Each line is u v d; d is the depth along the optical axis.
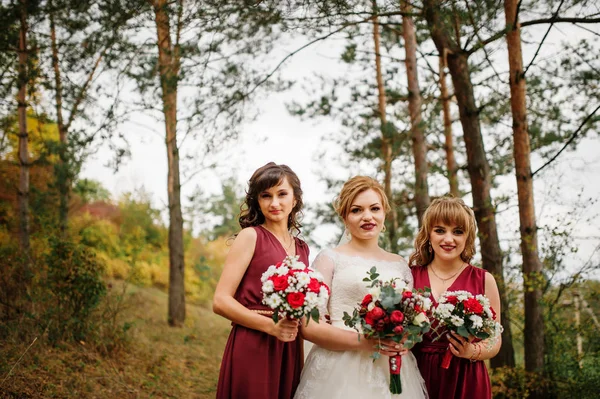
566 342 6.27
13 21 8.34
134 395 5.28
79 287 6.16
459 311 3.08
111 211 17.48
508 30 6.24
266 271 3.13
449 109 10.48
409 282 3.46
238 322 3.10
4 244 9.44
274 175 3.33
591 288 6.08
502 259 6.84
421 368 3.38
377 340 3.06
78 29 8.57
